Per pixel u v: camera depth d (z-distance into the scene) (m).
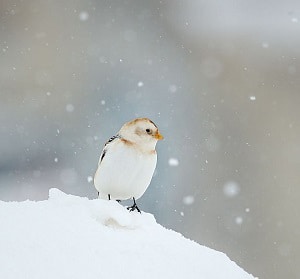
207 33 23.27
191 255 3.86
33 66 20.97
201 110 20.11
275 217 17.05
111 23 22.77
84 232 3.82
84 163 17.84
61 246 3.56
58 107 19.70
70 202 4.37
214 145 18.91
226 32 23.16
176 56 22.58
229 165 18.34
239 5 24.80
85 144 18.48
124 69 21.83
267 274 16.22
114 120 19.58
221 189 17.42
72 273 3.31
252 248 16.52
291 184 17.83
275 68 21.55
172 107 20.22
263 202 17.38
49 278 3.22
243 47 22.44
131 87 21.00
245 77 21.30
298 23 23.41
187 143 18.78
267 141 19.03
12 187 16.62
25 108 19.44
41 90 20.30
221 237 16.58
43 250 3.48
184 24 23.55
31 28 21.59
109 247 3.68
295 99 20.53
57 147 18.23
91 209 4.22
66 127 18.98
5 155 17.50
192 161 18.14
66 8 22.16
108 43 22.42
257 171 18.12
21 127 18.66
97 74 21.45
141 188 6.21
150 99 20.58
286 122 19.61
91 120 19.44
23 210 4.03
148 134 6.06
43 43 21.53
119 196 6.28
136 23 23.16
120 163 6.05
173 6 23.81
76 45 22.00
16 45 21.28
